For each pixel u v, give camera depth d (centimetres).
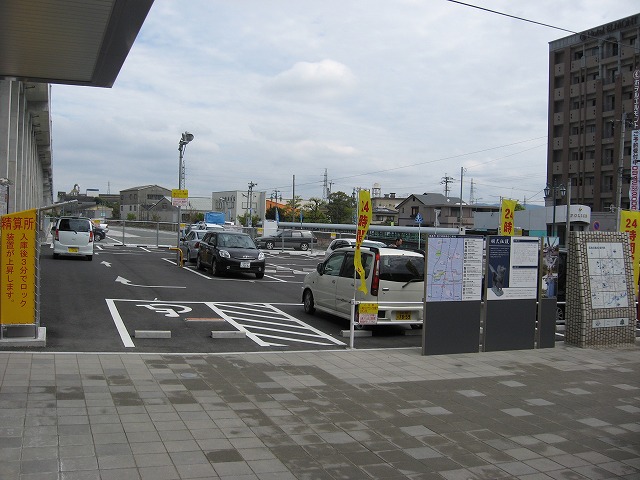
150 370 778
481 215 6072
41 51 1225
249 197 8700
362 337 1132
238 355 906
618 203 3756
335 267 1266
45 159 5778
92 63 1322
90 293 1515
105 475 449
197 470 471
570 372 882
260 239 4397
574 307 1098
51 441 510
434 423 624
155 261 2630
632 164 3844
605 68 5738
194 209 11400
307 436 566
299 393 712
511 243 1029
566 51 6075
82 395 647
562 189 4881
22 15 1000
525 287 1044
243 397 684
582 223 4922
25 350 857
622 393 770
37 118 3412
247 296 1642
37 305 889
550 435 601
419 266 1136
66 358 812
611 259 1119
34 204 4584
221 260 2100
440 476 487
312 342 1057
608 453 556
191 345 972
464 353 993
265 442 544
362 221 1070
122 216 11162
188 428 568
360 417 632
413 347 1045
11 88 2238
